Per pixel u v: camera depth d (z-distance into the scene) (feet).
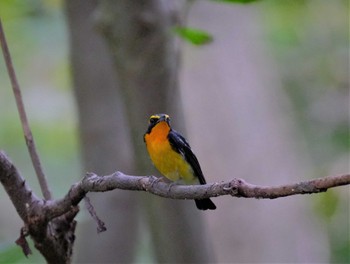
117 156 39.58
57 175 62.08
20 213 18.16
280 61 67.92
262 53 51.01
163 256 30.78
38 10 56.24
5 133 65.00
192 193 14.94
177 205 29.81
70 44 39.96
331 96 67.56
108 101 39.58
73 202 17.58
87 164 39.96
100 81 39.45
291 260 43.91
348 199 64.39
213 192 14.55
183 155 26.30
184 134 29.66
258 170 44.93
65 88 66.23
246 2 24.22
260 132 45.60
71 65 40.14
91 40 39.22
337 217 64.08
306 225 46.78
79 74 39.68
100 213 39.37
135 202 39.96
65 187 61.46
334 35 68.80
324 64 68.64
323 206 64.39
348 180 12.42
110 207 39.50
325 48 68.80
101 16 28.55
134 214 40.04
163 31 28.30
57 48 59.57
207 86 44.83
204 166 44.19
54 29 57.26
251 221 43.04
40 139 64.39
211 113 44.62
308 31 68.49
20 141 64.85
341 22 68.64
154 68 28.63
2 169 17.58
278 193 13.26
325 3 68.03
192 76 44.86
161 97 28.99
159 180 15.88
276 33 67.21
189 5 28.09
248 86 46.01
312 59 68.49
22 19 56.75
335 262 62.39
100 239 39.52
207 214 42.83
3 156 17.53
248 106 45.60
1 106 65.46
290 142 51.06
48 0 56.08
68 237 19.03
